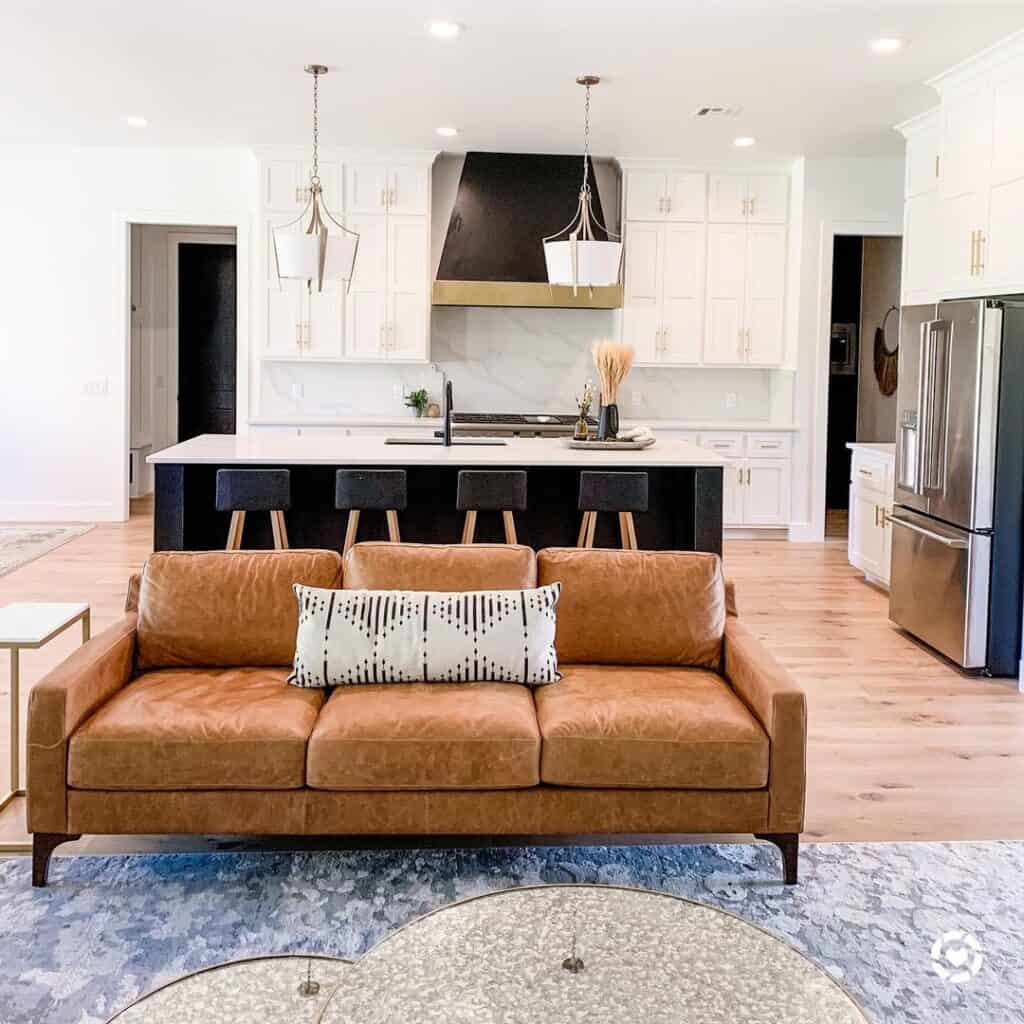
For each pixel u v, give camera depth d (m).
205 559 3.46
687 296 8.38
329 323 8.16
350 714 2.94
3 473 8.77
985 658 5.01
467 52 5.50
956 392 5.07
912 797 3.61
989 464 4.91
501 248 7.99
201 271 11.13
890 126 7.05
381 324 8.19
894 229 8.26
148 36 5.33
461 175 8.05
